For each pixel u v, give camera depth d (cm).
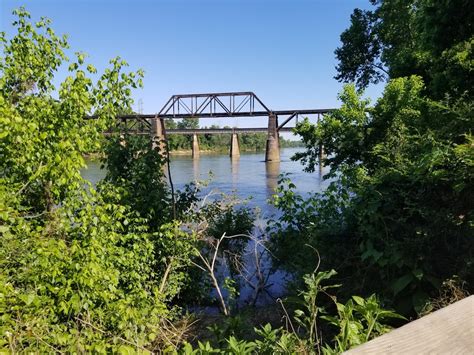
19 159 443
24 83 547
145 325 445
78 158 471
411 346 102
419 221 394
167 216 682
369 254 387
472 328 110
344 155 1106
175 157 7050
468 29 902
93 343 350
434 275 364
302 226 648
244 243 771
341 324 237
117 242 578
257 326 507
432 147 421
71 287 418
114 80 555
